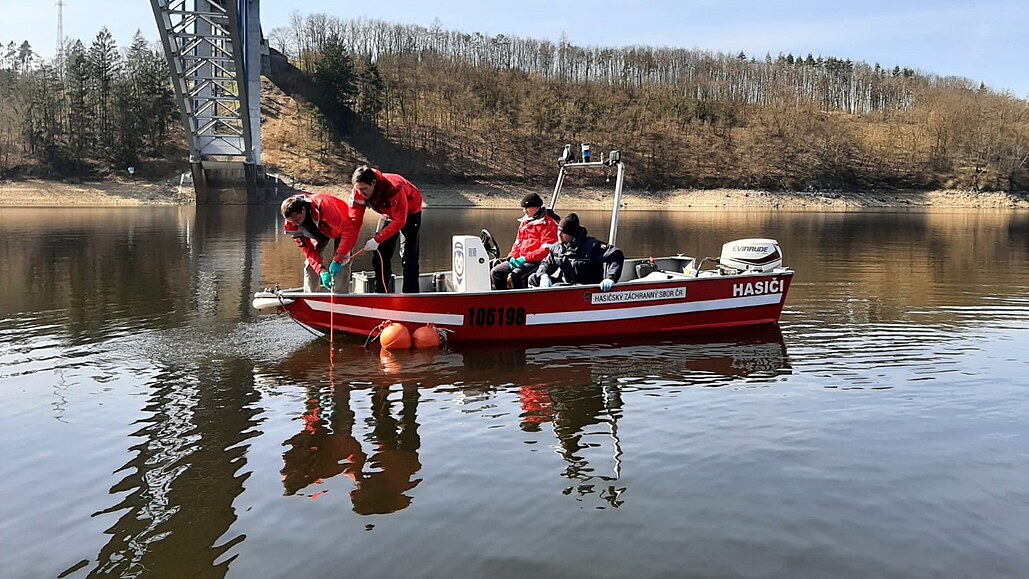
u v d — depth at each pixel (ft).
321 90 223.30
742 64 345.10
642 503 12.05
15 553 10.50
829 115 302.25
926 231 90.02
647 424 15.98
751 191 214.28
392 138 223.71
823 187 222.28
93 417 16.22
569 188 209.26
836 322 28.27
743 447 14.55
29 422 15.87
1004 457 14.06
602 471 13.38
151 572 10.03
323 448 14.51
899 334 25.94
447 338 24.09
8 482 12.87
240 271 41.70
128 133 182.60
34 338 23.82
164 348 22.63
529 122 245.65
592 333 25.21
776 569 10.05
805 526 11.27
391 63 274.36
